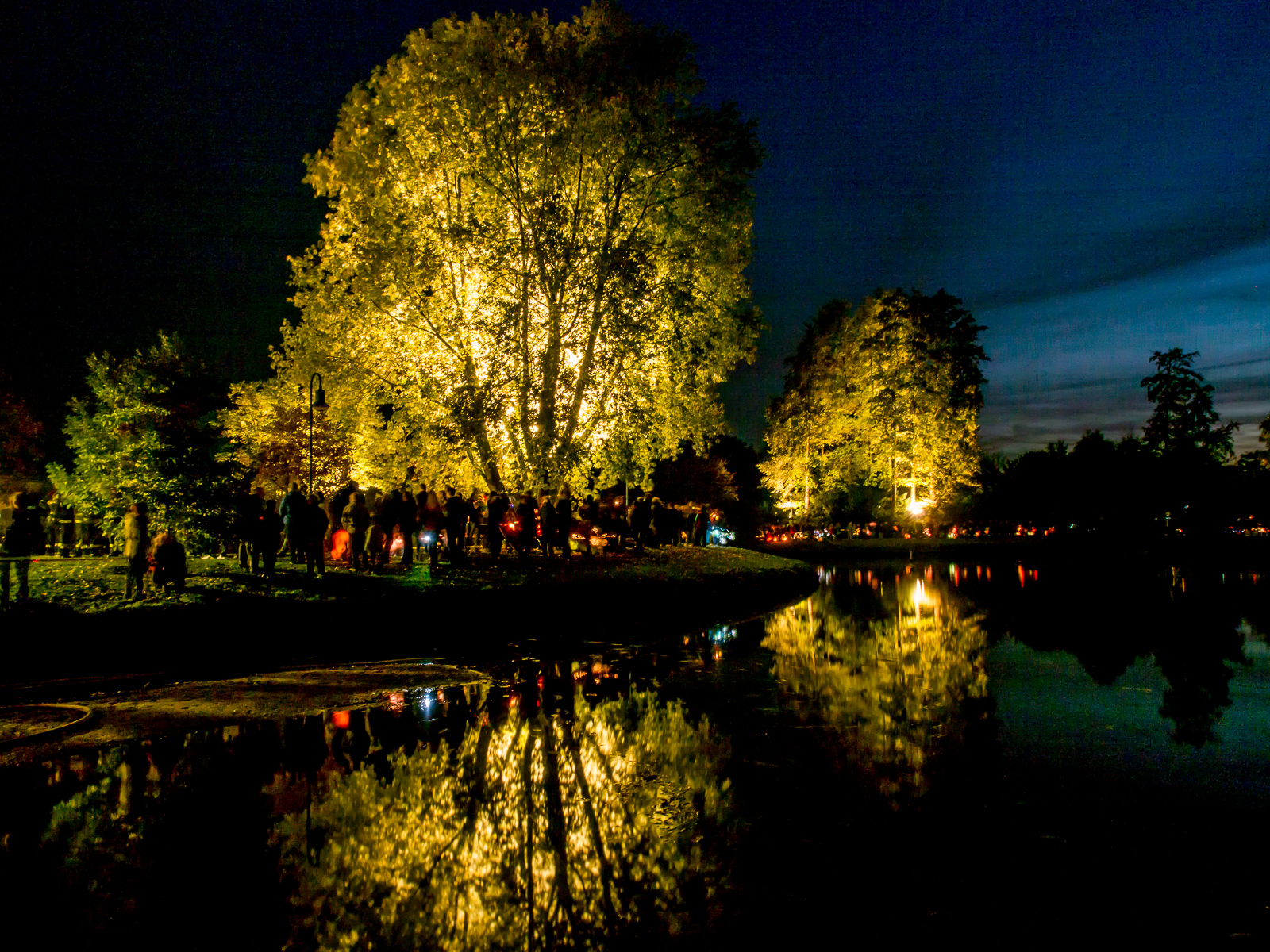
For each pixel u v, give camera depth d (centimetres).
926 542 4922
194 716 876
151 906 431
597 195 2336
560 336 2214
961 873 463
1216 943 383
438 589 1587
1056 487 5334
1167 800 582
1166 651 1246
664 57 2261
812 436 5716
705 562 2433
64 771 679
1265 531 5672
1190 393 5962
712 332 2564
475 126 2133
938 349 5012
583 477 2303
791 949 381
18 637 1155
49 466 2131
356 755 721
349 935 396
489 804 590
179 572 1412
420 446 2283
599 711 889
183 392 1778
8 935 398
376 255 2144
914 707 894
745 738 768
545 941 389
